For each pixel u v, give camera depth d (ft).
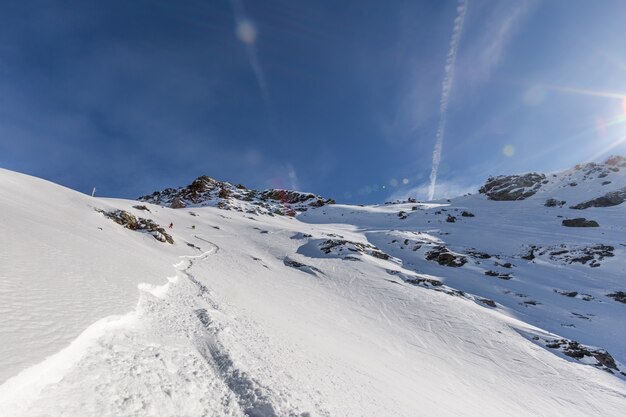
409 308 123.34
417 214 407.03
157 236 145.48
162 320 34.83
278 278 142.82
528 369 88.99
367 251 208.13
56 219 78.64
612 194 335.26
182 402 20.76
